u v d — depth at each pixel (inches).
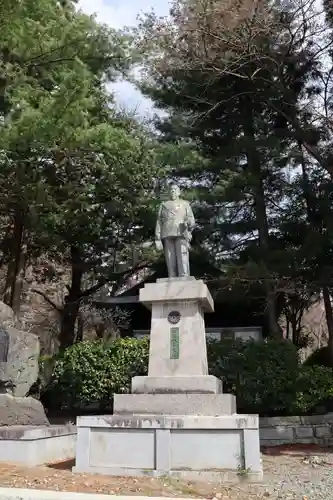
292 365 469.4
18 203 517.0
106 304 765.9
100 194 575.8
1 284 828.0
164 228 359.9
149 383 312.5
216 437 267.0
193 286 335.9
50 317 938.7
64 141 408.5
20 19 380.5
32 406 369.4
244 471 257.0
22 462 290.4
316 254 523.8
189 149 574.2
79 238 619.8
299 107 597.3
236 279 515.2
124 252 683.4
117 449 272.2
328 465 331.9
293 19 540.7
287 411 479.2
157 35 563.2
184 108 637.3
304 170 624.1
